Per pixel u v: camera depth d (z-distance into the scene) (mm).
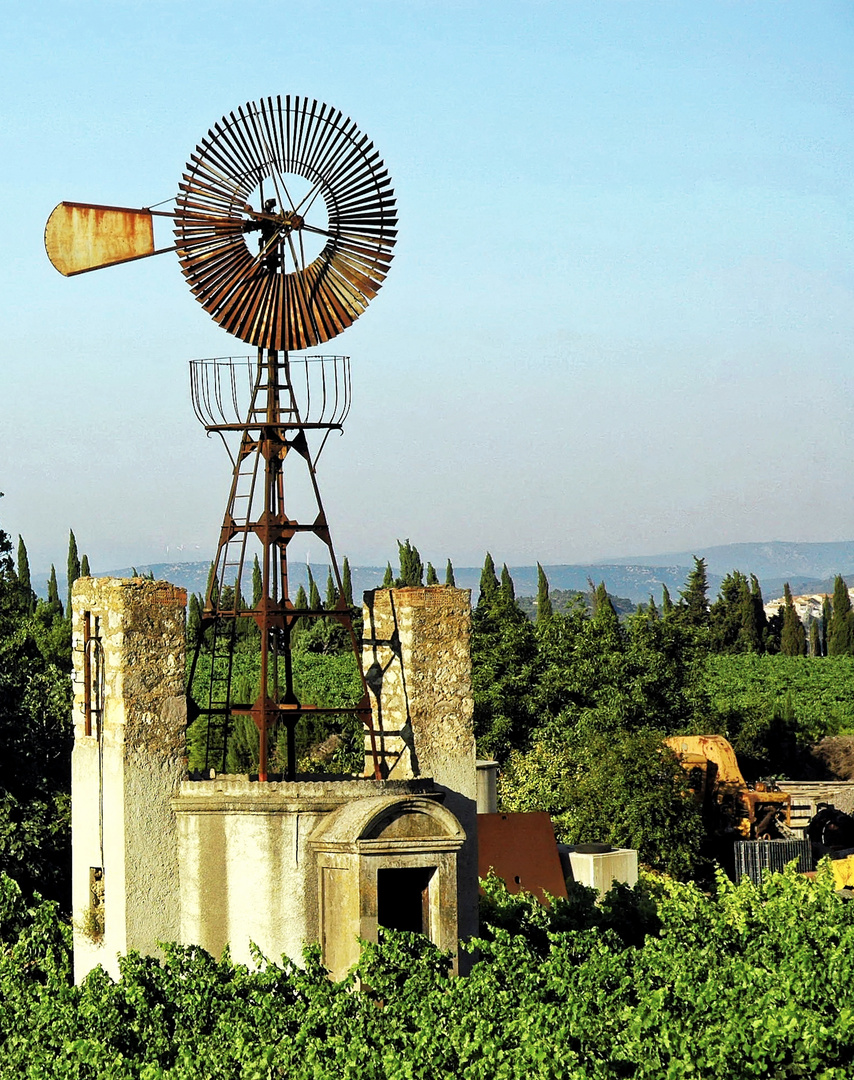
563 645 133875
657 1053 43000
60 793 75812
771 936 56625
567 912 57938
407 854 45688
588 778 101562
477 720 126812
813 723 167000
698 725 136875
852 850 106562
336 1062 40156
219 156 51062
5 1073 42531
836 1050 44594
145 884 47562
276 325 50688
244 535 49781
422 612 50812
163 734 48281
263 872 47219
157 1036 43125
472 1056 41406
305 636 177750
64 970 46531
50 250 50531
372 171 51594
